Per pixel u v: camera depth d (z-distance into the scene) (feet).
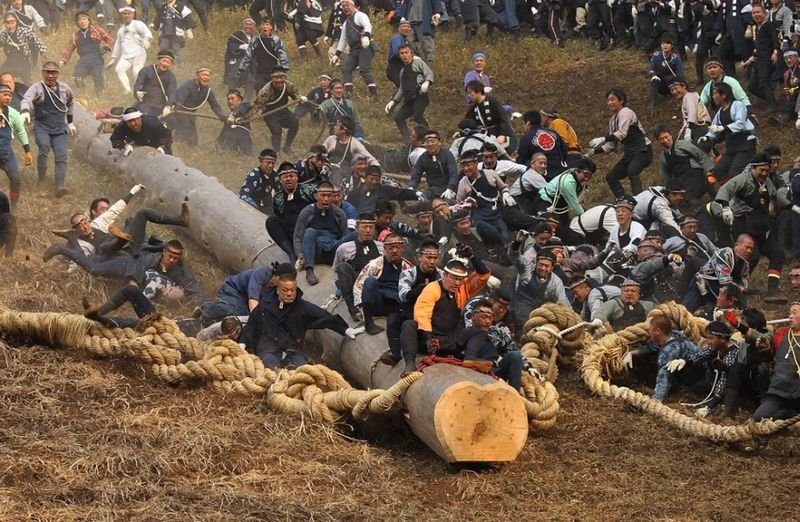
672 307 56.03
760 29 93.40
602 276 62.59
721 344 51.49
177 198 69.26
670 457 46.50
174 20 106.01
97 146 77.66
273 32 116.98
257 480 40.73
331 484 41.39
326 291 55.77
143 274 59.62
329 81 89.71
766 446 47.67
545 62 111.34
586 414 50.96
